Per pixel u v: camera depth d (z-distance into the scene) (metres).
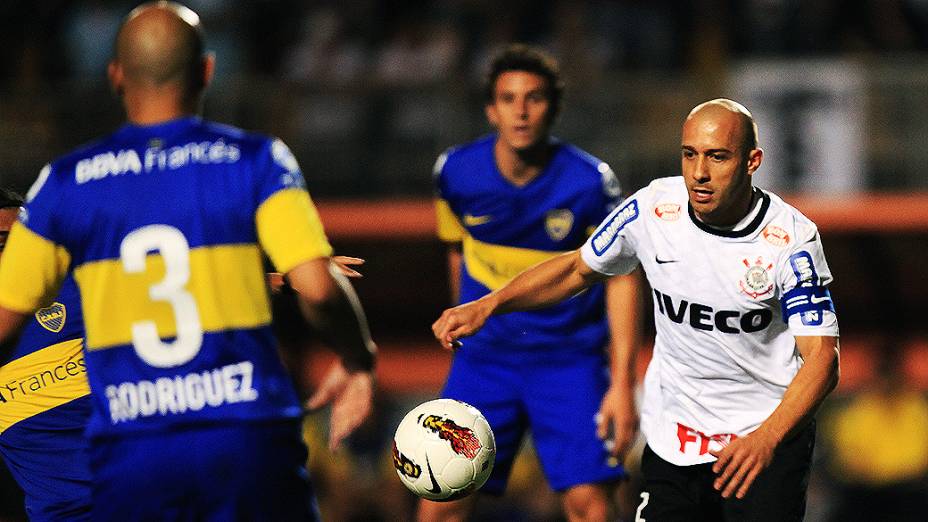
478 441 17.45
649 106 44.28
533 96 21.62
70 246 14.52
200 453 14.23
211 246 14.27
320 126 45.47
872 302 44.41
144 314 14.31
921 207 42.66
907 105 43.44
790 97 43.97
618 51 46.06
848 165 43.47
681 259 17.06
